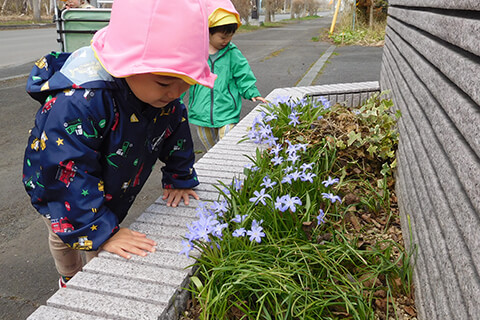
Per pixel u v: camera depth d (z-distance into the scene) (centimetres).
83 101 152
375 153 280
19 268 268
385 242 190
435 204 154
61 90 158
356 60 1134
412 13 290
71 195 158
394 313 160
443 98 161
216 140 381
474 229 109
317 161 263
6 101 714
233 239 171
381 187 250
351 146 282
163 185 217
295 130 307
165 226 188
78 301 141
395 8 421
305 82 830
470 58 133
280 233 187
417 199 188
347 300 144
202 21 144
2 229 317
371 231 215
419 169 192
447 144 147
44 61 173
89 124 155
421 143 196
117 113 161
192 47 141
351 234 206
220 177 243
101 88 153
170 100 158
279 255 171
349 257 169
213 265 158
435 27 193
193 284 157
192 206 208
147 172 198
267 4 4069
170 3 138
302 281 161
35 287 249
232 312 151
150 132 177
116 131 164
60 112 153
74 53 167
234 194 204
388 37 473
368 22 1867
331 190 231
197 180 219
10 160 453
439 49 179
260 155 256
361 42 1600
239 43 1791
